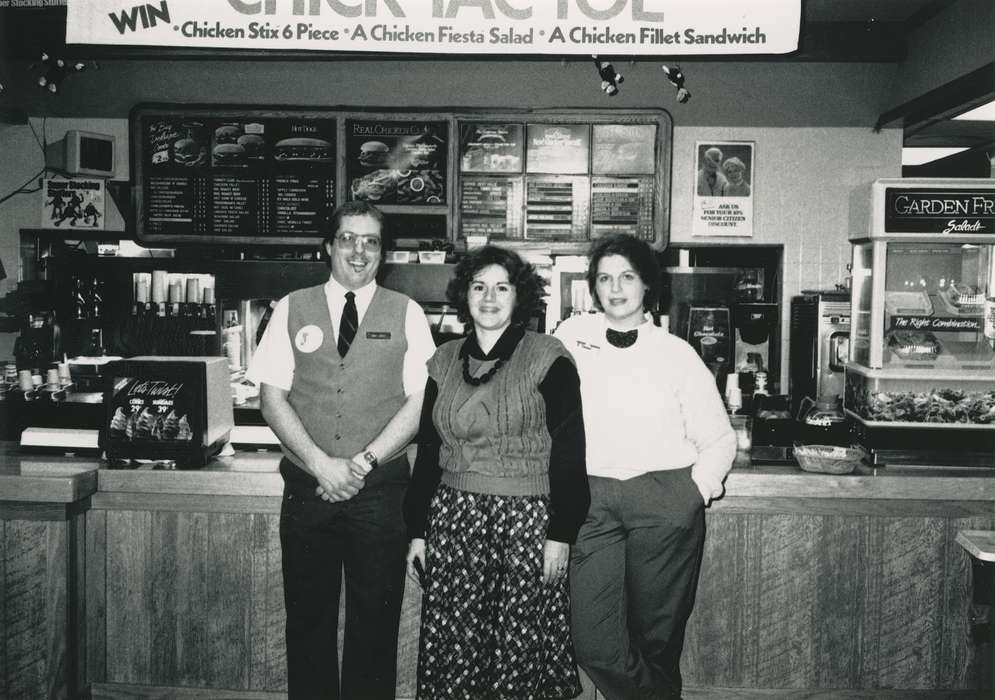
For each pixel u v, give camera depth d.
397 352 2.42
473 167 4.91
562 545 2.14
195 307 4.50
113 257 4.71
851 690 2.75
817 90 4.84
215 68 4.79
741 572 2.74
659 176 4.91
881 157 5.04
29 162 5.14
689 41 2.17
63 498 2.59
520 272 2.21
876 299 2.94
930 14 4.27
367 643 2.36
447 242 4.93
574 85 4.86
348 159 4.90
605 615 2.36
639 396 2.35
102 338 4.74
